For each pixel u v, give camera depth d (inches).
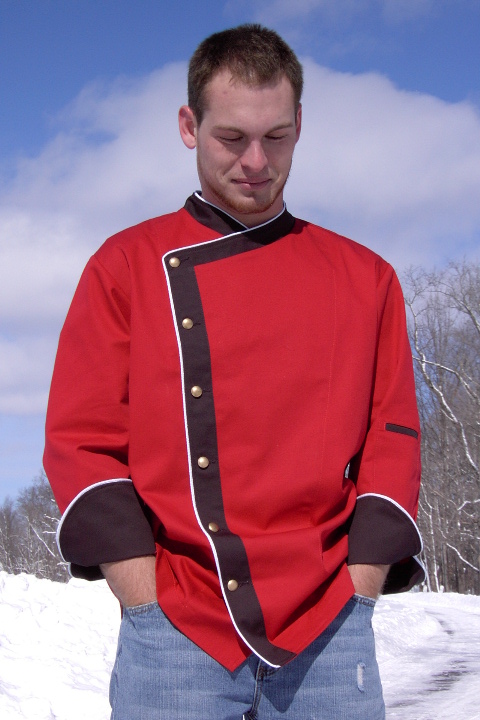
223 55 64.7
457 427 1444.4
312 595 62.8
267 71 64.0
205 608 60.5
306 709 61.2
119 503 62.8
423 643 458.6
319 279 68.0
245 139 64.8
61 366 67.1
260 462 62.9
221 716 60.4
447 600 1047.6
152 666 60.6
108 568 62.4
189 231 68.9
